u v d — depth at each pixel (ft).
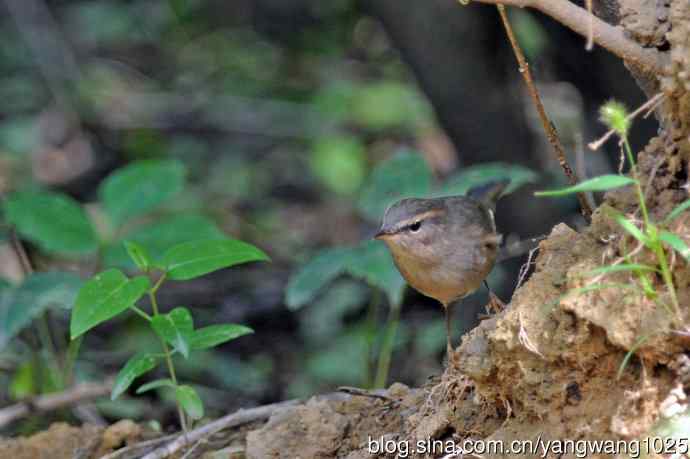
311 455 23.50
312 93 65.05
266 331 48.24
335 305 48.55
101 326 46.96
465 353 20.17
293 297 31.73
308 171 61.21
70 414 35.06
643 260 18.26
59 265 43.50
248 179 60.08
